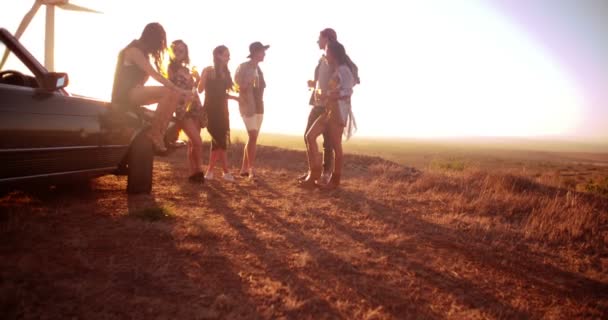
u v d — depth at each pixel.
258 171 7.20
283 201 4.73
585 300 2.41
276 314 2.01
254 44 5.72
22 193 4.10
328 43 5.27
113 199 4.18
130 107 4.20
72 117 3.38
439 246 3.34
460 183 6.15
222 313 1.97
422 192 5.74
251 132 6.12
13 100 2.87
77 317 1.80
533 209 4.57
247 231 3.43
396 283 2.54
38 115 3.04
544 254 3.27
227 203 4.44
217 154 5.91
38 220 3.22
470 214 4.55
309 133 5.56
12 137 2.83
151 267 2.46
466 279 2.66
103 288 2.12
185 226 3.39
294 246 3.12
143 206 3.96
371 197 5.26
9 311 1.79
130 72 4.12
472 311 2.20
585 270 2.94
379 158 9.51
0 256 2.40
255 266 2.66
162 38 4.18
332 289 2.38
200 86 5.64
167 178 5.73
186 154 8.81
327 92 5.29
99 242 2.82
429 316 2.12
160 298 2.07
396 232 3.69
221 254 2.82
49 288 2.05
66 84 3.24
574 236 3.74
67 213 3.50
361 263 2.84
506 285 2.60
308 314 2.04
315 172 5.63
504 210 4.68
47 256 2.47
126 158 4.45
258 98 6.10
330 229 3.67
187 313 1.93
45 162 3.18
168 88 4.21
